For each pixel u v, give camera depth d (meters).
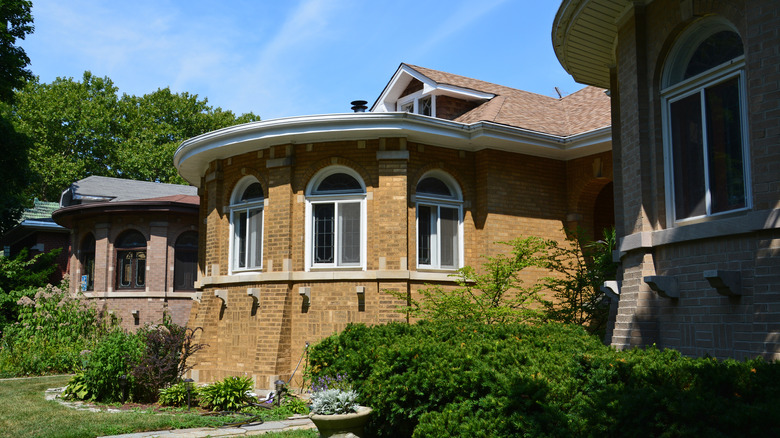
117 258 23.11
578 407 5.42
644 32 8.77
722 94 7.70
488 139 14.20
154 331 12.44
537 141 14.64
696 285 7.53
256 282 14.70
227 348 15.13
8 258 24.02
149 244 22.64
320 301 13.95
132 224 22.88
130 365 11.85
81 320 20.27
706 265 7.41
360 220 14.21
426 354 7.45
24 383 14.88
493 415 5.92
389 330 9.09
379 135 13.91
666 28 8.31
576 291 13.55
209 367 15.33
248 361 14.49
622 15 9.21
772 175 6.66
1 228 26.17
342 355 8.90
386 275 13.52
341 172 14.54
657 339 8.09
